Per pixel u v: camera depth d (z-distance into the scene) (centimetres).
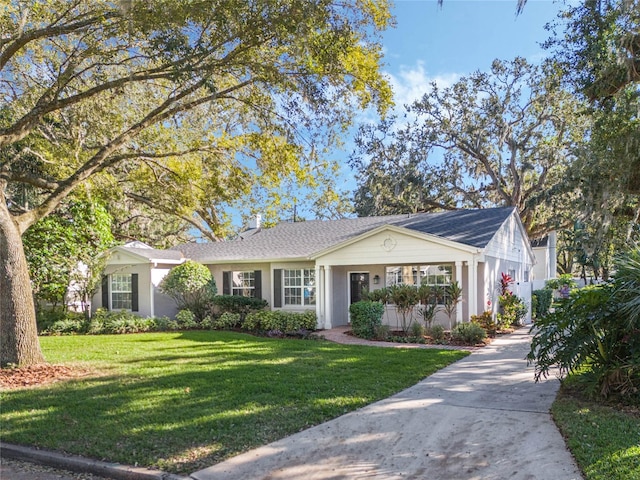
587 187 1206
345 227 1978
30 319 931
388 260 1509
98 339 1390
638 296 542
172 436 507
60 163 1364
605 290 611
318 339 1312
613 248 1409
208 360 968
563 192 2148
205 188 1421
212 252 2048
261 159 1268
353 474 417
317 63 975
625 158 1016
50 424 556
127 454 462
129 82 1042
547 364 638
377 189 2956
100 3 894
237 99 1115
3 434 527
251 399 646
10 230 919
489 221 1669
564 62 1121
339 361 930
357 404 620
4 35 1009
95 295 2009
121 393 693
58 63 1145
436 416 566
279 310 1758
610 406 567
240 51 943
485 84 2722
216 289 1873
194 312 1769
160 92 1301
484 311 1436
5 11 993
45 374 845
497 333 1374
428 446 476
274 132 1186
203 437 504
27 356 914
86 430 532
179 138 1384
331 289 1644
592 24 1031
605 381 587
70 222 1741
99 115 1258
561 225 2783
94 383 765
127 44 993
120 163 1512
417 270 1627
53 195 1024
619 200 1171
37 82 1161
